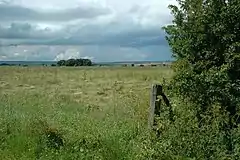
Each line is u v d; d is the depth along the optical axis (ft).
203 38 37.37
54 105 62.18
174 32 39.29
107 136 37.47
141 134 37.06
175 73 38.75
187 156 32.37
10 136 38.50
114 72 174.19
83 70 202.59
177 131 33.58
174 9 38.73
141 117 40.55
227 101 36.14
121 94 83.41
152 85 36.88
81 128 40.45
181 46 38.91
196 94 36.55
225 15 36.32
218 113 34.04
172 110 36.09
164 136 33.91
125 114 48.67
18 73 177.47
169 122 34.94
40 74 169.89
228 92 36.06
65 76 158.10
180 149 32.65
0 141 37.81
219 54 37.27
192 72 37.58
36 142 36.70
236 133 32.94
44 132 37.42
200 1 37.58
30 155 34.60
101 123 43.52
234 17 36.35
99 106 65.62
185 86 36.86
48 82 132.36
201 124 34.27
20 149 35.99
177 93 37.50
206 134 32.86
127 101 55.26
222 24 36.65
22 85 120.26
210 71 36.55
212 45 37.42
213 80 36.09
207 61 37.50
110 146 35.09
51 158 33.65
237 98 35.86
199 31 37.37
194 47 37.96
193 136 32.81
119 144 35.70
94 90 103.50
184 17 38.60
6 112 47.98
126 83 121.90
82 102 74.08
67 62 368.07
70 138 37.01
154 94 36.73
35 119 42.63
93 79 144.97
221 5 36.88
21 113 48.78
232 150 32.48
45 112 51.93
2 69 208.74
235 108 36.04
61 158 33.68
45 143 36.27
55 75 164.04
